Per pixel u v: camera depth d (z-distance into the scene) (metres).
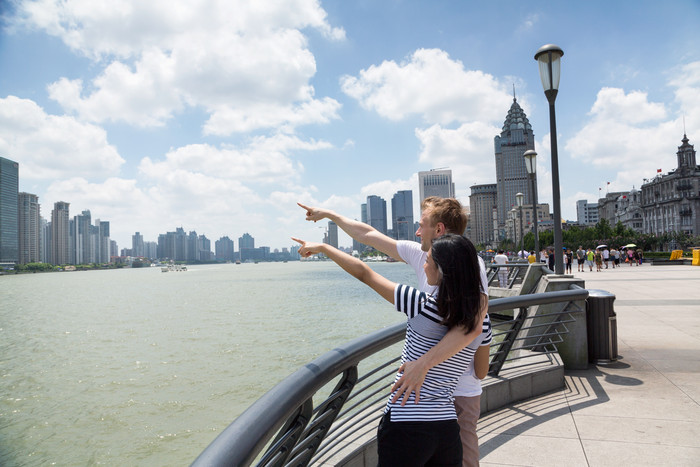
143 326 28.42
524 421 4.29
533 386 5.00
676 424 4.13
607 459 3.49
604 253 37.78
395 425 1.67
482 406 4.49
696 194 143.12
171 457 9.20
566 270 32.72
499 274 20.48
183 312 36.31
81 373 16.39
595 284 20.05
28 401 13.01
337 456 2.98
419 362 1.66
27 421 11.35
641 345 7.50
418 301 1.73
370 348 2.25
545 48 8.45
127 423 11.04
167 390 13.70
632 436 3.90
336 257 2.06
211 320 29.94
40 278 193.75
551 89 8.51
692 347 7.25
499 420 4.32
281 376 14.84
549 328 6.28
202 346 20.59
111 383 14.77
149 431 10.51
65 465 8.93
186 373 15.69
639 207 169.75
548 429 4.09
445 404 1.73
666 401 4.76
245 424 1.29
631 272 29.42
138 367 17.02
